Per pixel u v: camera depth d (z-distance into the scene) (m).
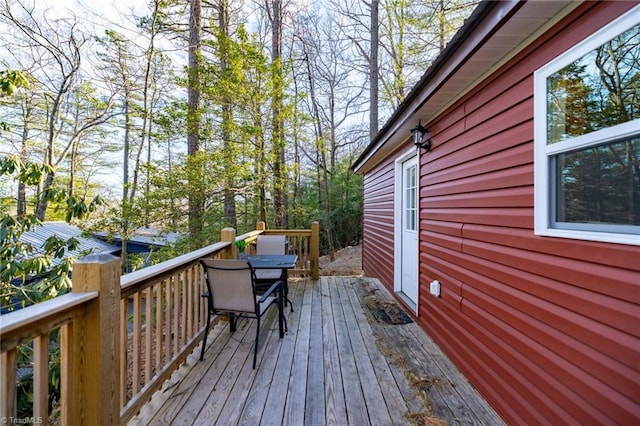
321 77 14.14
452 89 2.60
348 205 13.78
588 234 1.44
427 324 3.36
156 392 2.21
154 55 8.42
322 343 3.07
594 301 1.41
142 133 7.70
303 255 6.59
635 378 1.23
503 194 2.09
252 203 9.03
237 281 2.71
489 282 2.23
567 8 1.55
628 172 1.30
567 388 1.54
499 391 2.05
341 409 2.04
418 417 1.98
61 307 1.22
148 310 2.03
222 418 1.94
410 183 4.40
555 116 1.67
